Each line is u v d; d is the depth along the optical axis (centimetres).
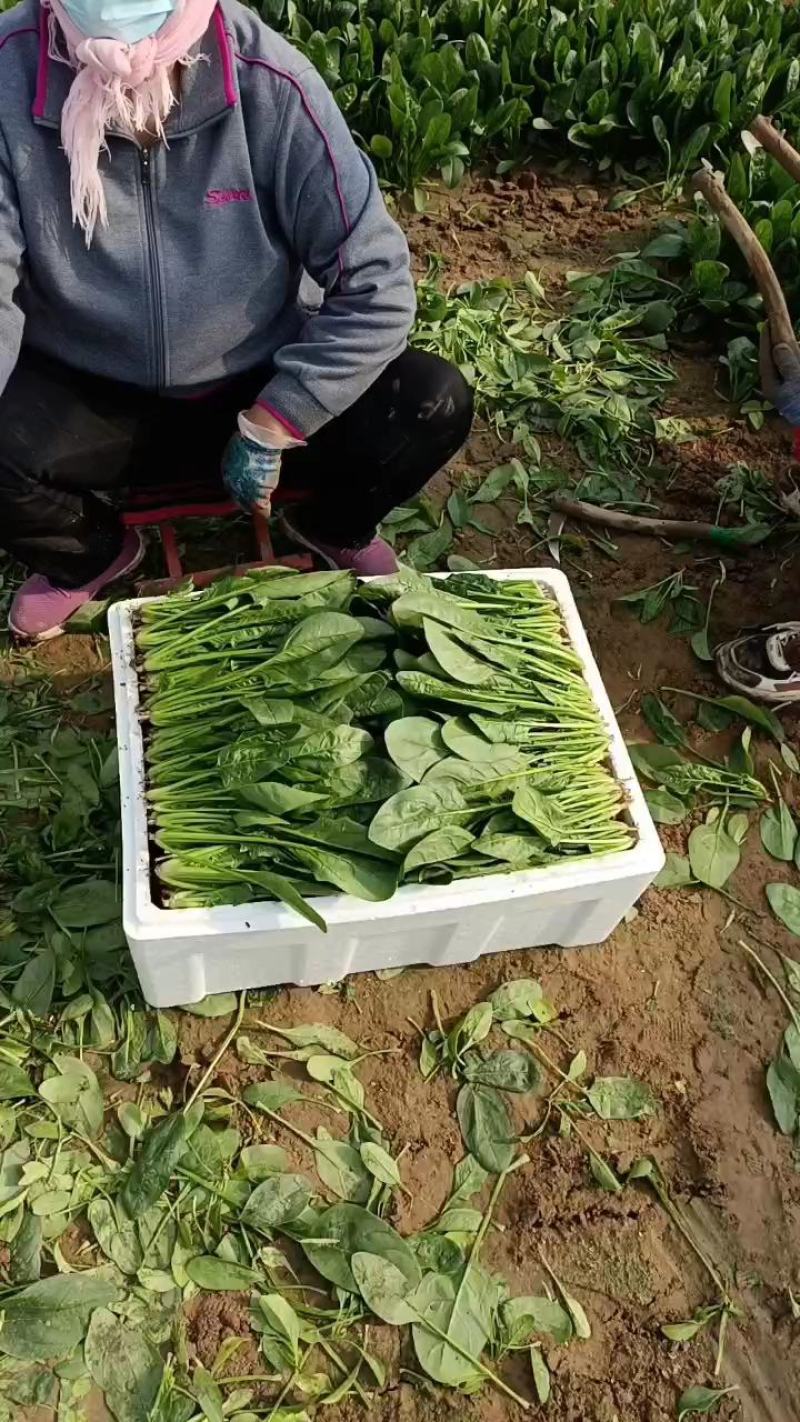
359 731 188
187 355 210
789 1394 192
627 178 379
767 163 355
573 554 294
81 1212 195
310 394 202
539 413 317
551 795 194
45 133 175
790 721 270
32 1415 178
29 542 235
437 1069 216
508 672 201
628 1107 215
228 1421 178
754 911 242
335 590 202
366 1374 187
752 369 326
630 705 270
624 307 341
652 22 385
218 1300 189
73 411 219
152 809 189
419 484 246
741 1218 207
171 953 186
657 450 315
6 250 184
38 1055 209
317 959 206
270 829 184
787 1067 222
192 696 195
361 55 355
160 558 277
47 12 167
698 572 293
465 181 374
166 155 182
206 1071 209
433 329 323
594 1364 192
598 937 230
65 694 254
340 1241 193
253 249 197
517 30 374
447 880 187
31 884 226
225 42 174
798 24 405
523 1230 203
